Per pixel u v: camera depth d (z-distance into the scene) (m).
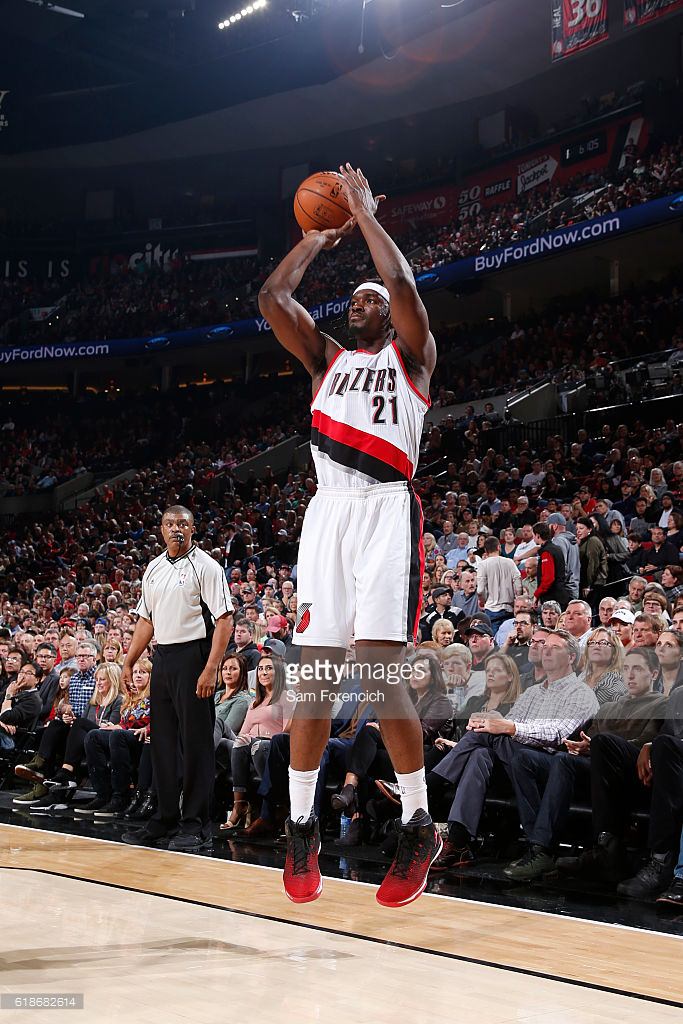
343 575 2.08
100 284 27.06
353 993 2.30
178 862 4.40
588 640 4.54
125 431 24.08
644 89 19.94
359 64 22.73
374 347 2.24
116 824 5.73
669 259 18.47
